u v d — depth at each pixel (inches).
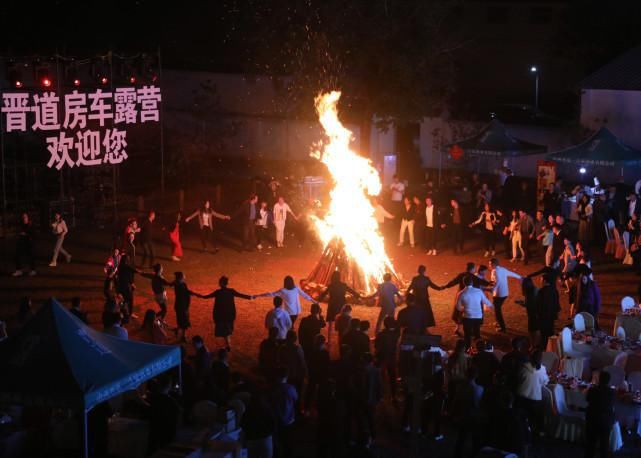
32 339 465.7
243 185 1428.4
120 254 771.4
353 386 523.8
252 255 1015.0
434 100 1398.9
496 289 739.4
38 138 1322.6
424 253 1031.0
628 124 1328.7
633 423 540.1
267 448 470.6
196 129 1644.9
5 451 490.0
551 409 542.3
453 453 523.8
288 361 565.3
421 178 1512.1
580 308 727.7
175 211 1234.6
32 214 1110.4
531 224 965.8
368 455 416.2
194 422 490.6
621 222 1104.2
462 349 567.5
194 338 557.0
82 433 456.8
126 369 469.1
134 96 1110.4
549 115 1587.1
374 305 821.2
